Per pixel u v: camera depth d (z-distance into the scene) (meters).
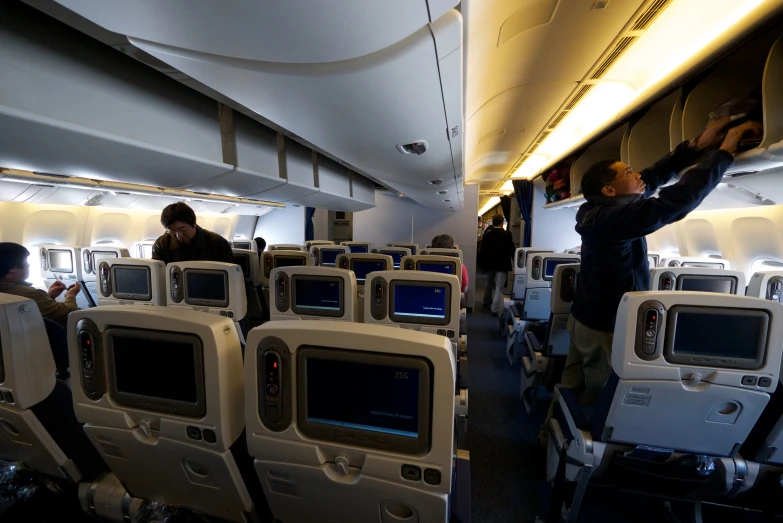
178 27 0.81
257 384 0.91
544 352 2.94
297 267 2.51
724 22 1.91
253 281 4.33
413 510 0.89
